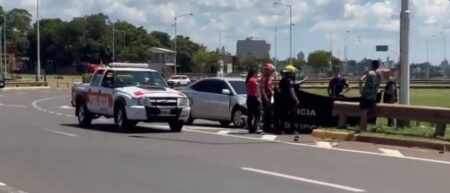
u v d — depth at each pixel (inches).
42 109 1325.0
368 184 420.8
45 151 601.0
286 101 772.6
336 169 485.7
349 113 747.4
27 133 781.9
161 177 451.5
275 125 783.1
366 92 714.8
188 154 577.0
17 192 399.2
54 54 6422.2
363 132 705.6
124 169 488.7
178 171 477.7
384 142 662.5
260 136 750.5
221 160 536.1
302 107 780.6
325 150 610.2
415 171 478.0
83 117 900.6
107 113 842.8
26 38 6653.5
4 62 4608.8
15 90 2691.9
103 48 6240.2
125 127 805.9
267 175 457.1
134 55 6018.7
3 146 641.0
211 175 458.3
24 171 480.4
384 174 462.6
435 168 494.0
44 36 6437.0
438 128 665.0
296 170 479.8
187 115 813.2
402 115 700.7
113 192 397.1
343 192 393.1
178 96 805.2
